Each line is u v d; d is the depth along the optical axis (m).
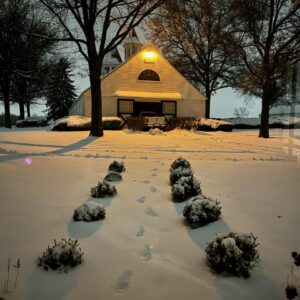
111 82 27.59
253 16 20.73
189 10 31.03
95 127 18.19
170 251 4.04
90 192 6.40
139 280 3.40
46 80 41.06
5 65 29.53
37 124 37.22
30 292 3.18
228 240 3.54
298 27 20.09
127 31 17.75
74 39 17.45
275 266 3.68
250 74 23.91
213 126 26.61
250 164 9.89
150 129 23.69
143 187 6.79
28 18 29.62
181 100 29.16
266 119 21.44
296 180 7.65
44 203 5.71
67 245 3.70
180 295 3.16
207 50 34.94
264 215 5.23
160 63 28.59
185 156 11.47
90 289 3.24
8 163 9.05
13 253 3.94
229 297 3.14
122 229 4.66
